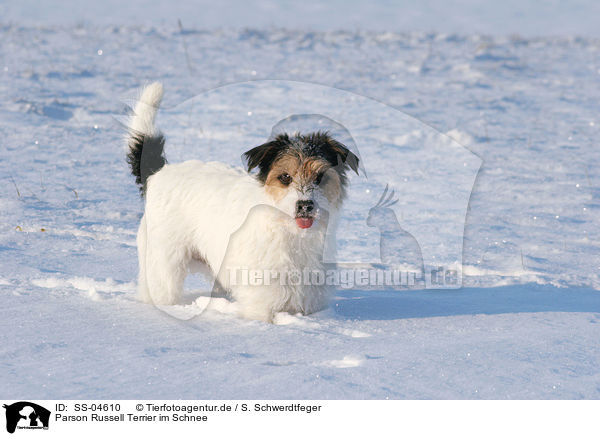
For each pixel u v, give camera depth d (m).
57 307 5.88
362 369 4.48
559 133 17.91
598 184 13.28
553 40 38.75
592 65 30.19
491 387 4.21
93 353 4.77
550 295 7.05
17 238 8.52
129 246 8.52
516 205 11.80
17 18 45.72
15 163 13.01
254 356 4.82
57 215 9.80
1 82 20.97
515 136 17.31
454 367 4.52
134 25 40.22
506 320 5.92
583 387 4.24
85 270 7.43
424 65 28.16
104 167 13.12
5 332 5.15
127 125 7.44
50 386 4.18
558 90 24.27
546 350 4.90
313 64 27.08
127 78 22.55
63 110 17.88
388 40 36.31
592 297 6.98
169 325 5.55
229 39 34.34
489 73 27.09
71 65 24.48
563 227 10.62
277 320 6.11
